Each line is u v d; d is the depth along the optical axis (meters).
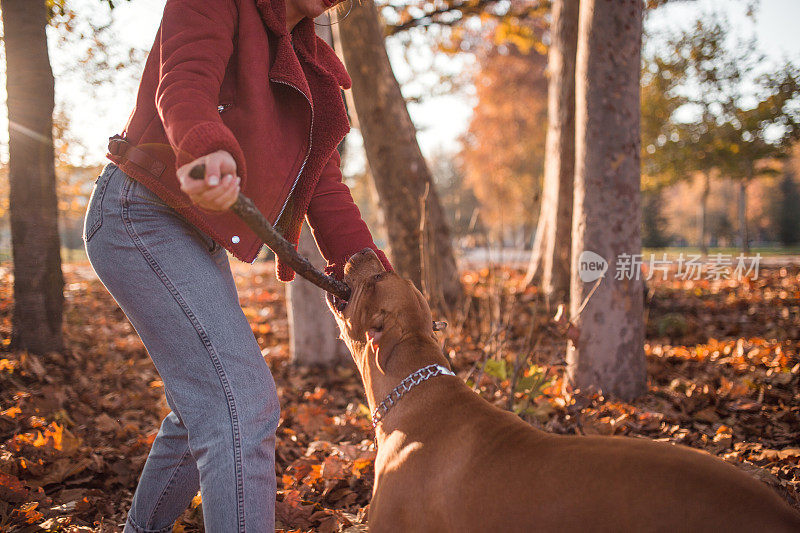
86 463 3.26
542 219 8.57
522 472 1.51
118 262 1.76
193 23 1.71
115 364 5.66
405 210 6.88
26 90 5.28
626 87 4.46
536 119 27.22
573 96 7.87
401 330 2.00
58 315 5.56
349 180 16.70
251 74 1.80
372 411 2.04
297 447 3.81
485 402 1.84
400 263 6.91
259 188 1.85
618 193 4.46
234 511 1.68
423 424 1.80
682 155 16.34
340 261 2.21
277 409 1.86
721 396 4.55
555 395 4.40
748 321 7.58
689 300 8.46
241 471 1.70
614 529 1.33
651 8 10.55
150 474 2.07
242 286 11.05
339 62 2.31
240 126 1.79
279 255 1.79
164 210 1.79
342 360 5.73
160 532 2.12
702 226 17.98
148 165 1.74
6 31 5.25
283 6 1.91
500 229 5.33
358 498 3.06
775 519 1.27
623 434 3.79
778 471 3.13
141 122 1.79
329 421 4.13
